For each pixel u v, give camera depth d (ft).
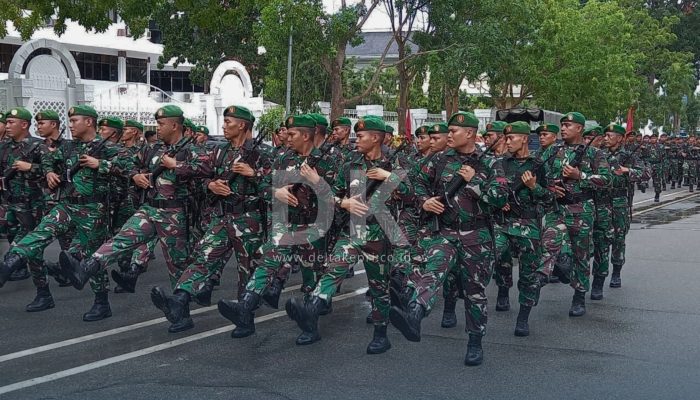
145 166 23.13
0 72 110.01
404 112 89.10
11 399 16.53
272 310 25.46
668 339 21.88
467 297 19.04
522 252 21.99
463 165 18.60
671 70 157.99
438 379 18.16
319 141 23.30
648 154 67.41
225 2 61.31
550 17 99.40
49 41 66.28
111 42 121.80
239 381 17.85
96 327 22.79
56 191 24.08
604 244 27.12
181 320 22.22
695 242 41.96
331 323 23.81
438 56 79.51
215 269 21.74
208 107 81.05
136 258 23.25
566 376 18.43
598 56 106.32
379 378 18.20
